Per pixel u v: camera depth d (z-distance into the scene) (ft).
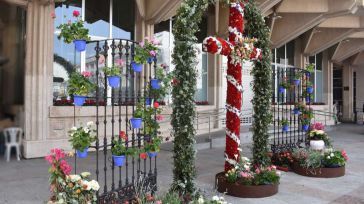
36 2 26.45
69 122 28.22
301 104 28.02
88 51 31.73
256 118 20.75
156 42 15.43
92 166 23.00
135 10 35.27
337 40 55.01
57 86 29.71
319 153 22.24
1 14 26.63
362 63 73.10
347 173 22.57
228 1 17.63
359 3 42.98
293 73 27.96
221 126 42.19
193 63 15.64
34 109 26.37
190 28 15.65
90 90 13.73
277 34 47.83
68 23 13.26
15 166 22.86
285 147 25.46
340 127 60.23
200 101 41.91
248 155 28.76
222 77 42.98
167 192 14.47
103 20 33.22
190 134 15.62
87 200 11.52
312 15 45.37
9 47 26.94
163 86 15.57
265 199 16.69
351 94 74.54
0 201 15.25
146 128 14.94
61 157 11.48
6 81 26.63
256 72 20.74
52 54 27.43
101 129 29.35
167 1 32.01
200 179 20.27
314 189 18.61
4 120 26.22
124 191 13.52
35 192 16.71
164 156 27.43
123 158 13.65
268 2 37.86
